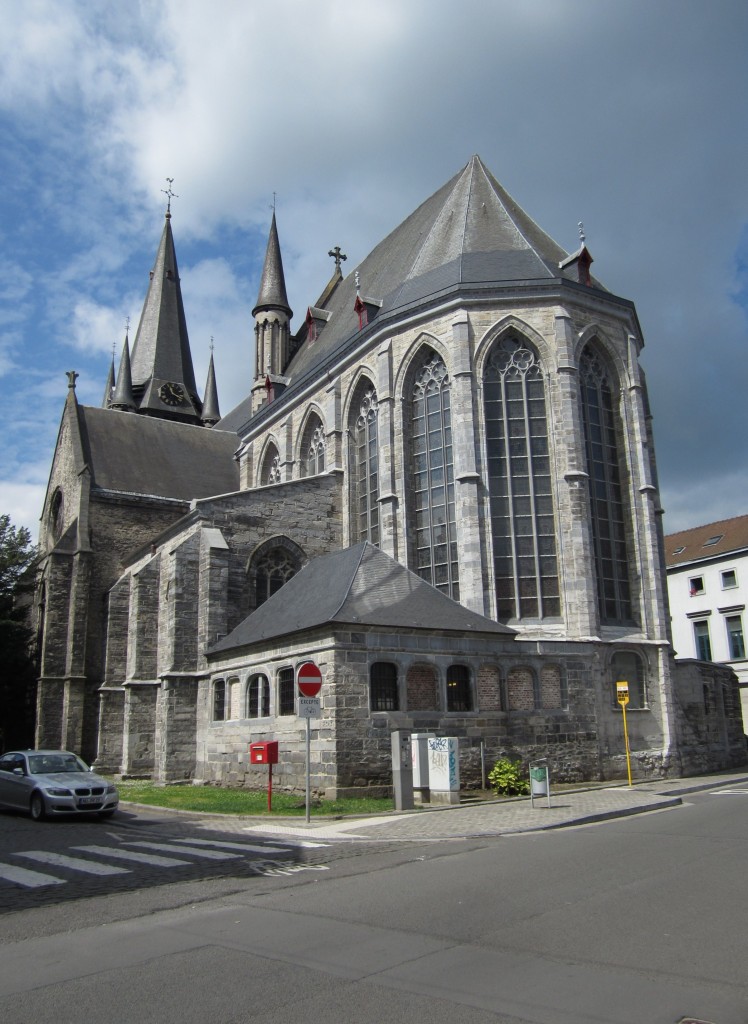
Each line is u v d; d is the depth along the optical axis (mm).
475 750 23203
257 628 26797
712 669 34594
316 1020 5883
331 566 27031
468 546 29766
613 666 29281
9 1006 6367
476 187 37938
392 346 33844
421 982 6672
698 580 60031
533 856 12516
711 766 32094
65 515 44500
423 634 23016
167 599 31453
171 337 68250
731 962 6949
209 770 27641
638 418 32812
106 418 47656
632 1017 5805
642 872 10820
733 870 10797
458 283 31984
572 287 32156
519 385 31797
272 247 53312
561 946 7555
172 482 45656
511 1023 5746
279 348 51500
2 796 21062
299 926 8609
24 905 10023
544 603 29766
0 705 40812
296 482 34688
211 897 10219
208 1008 6191
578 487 30078
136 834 16766
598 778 25922
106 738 35938
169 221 71500
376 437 35062
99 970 7281
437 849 13805
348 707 21297
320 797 21156
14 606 43062
